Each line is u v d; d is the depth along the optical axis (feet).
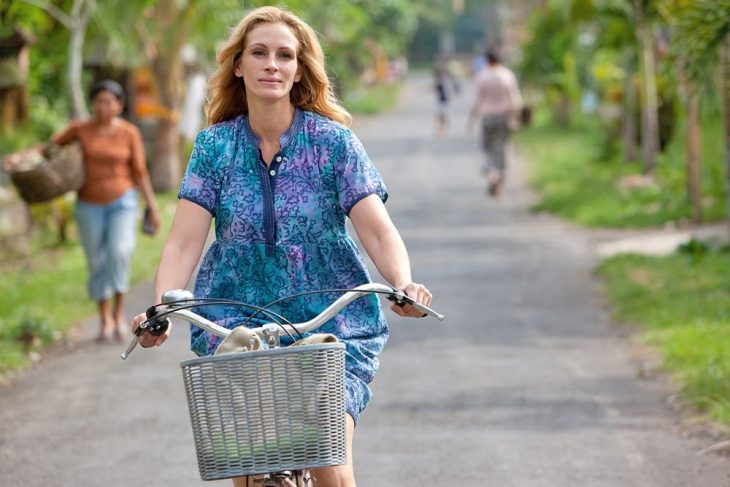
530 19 253.85
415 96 419.33
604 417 47.91
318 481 26.00
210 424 23.38
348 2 269.85
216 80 28.19
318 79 28.09
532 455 43.01
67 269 88.94
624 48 152.05
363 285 25.29
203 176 27.61
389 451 43.78
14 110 127.75
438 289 78.84
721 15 72.79
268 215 27.25
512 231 107.55
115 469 42.39
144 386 54.65
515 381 54.19
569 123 241.14
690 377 51.65
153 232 66.44
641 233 102.58
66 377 57.00
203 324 25.26
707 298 69.41
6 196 96.73
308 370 23.24
